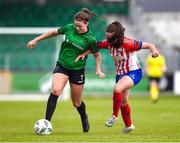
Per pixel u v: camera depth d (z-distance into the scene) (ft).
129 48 96.17
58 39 264.72
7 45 319.06
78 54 98.58
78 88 100.94
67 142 86.63
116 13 347.36
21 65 291.58
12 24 341.21
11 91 263.29
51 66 290.76
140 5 350.02
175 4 347.97
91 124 127.44
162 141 89.61
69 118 146.72
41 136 96.68
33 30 259.80
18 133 104.22
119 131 109.70
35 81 263.49
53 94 99.04
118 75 99.71
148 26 335.88
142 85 272.92
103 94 269.44
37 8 347.36
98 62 100.94
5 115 158.40
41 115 158.92
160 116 154.81
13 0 359.66
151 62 225.35
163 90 276.82
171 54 305.12
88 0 367.04
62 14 344.69
